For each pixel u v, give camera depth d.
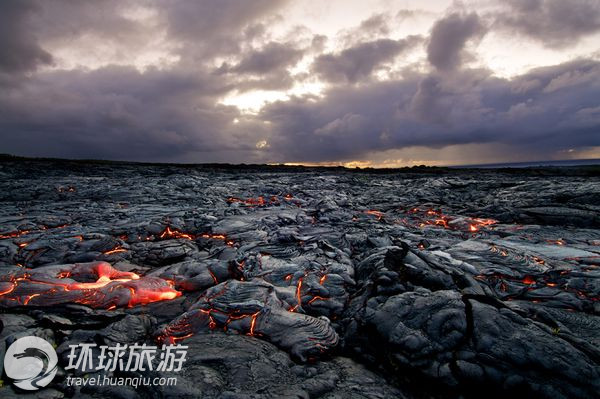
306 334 4.41
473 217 12.86
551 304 5.11
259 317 4.80
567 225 10.95
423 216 13.59
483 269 6.31
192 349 4.05
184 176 28.11
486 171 35.84
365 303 5.06
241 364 3.79
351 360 4.25
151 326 4.93
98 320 4.84
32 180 22.02
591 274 5.88
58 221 11.11
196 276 6.50
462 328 4.06
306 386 3.51
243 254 7.51
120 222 10.93
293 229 10.09
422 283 5.27
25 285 5.86
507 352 3.65
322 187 22.95
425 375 3.71
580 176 25.66
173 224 10.36
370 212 14.31
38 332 4.20
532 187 16.53
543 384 3.34
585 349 3.73
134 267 7.49
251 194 18.77
